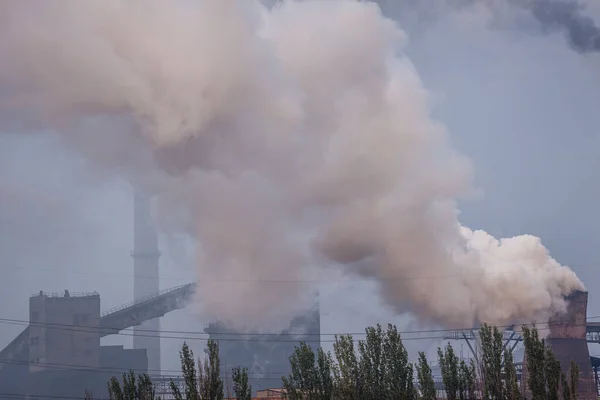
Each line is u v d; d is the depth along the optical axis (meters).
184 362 190.62
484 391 190.00
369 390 193.62
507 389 187.38
